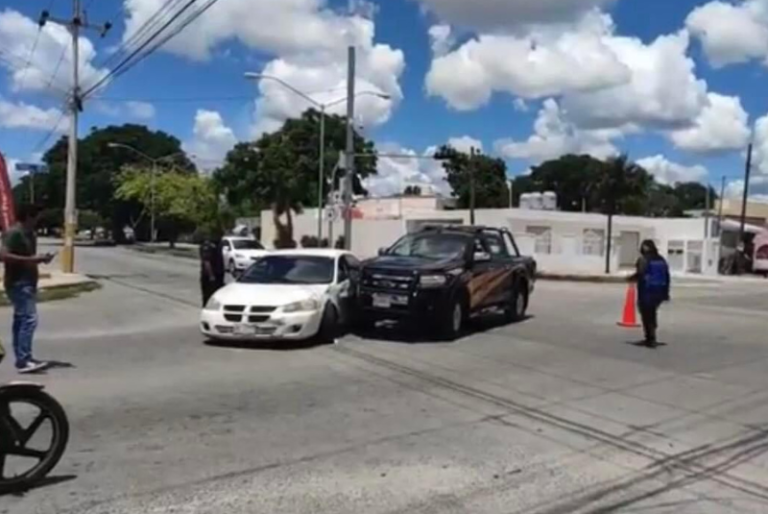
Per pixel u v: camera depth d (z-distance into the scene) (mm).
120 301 21344
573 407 9258
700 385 10867
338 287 14555
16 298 10562
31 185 91688
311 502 5805
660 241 56250
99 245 83188
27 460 6406
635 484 6426
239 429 7852
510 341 14766
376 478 6398
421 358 12586
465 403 9312
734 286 38969
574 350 13828
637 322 18312
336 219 42906
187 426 7918
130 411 8477
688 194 120375
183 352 12641
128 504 5695
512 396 9789
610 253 49594
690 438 7973
